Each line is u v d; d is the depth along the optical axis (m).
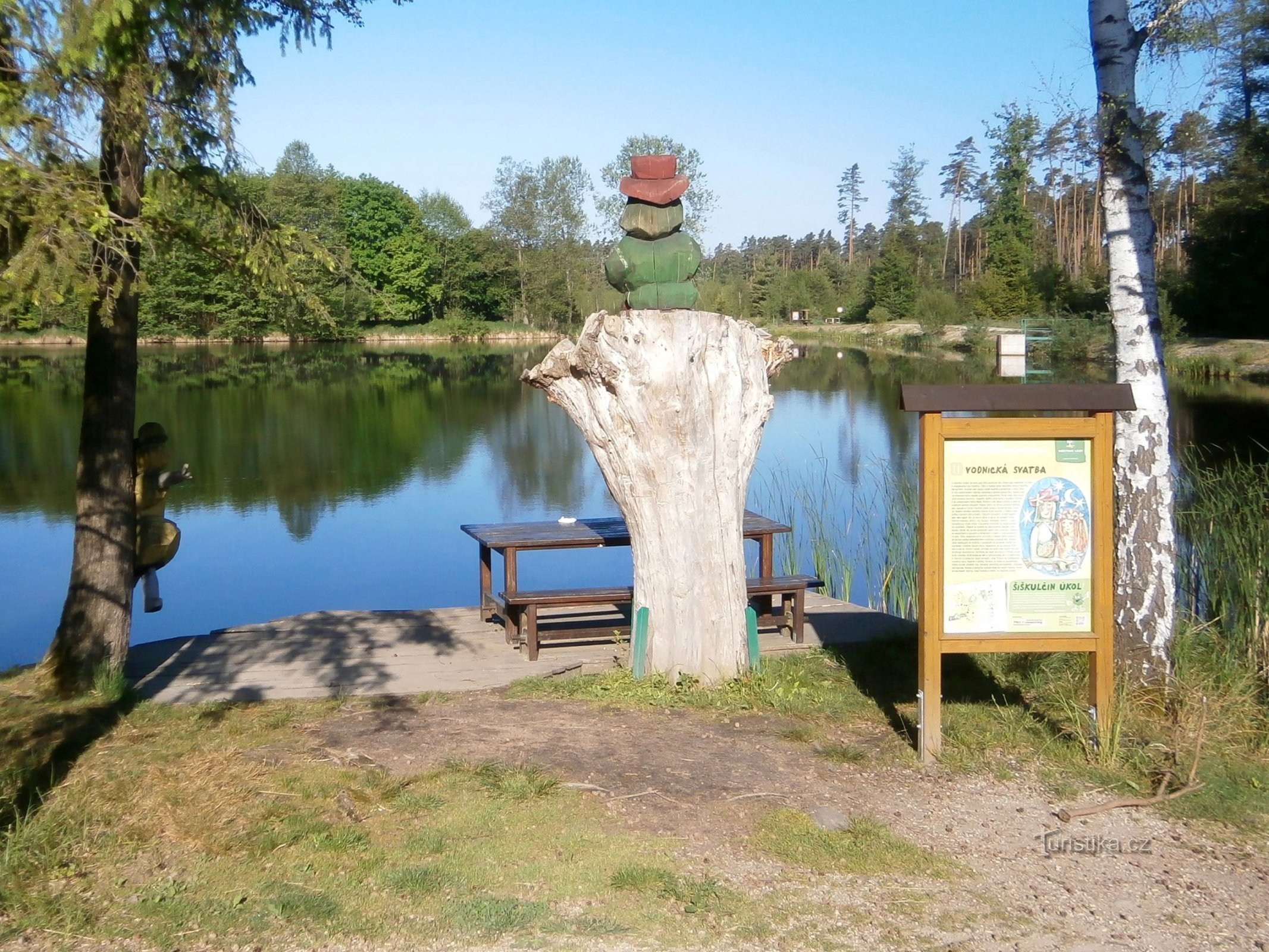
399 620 7.99
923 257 72.00
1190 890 3.87
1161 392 5.75
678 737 5.33
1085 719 5.24
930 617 5.00
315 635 7.53
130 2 5.03
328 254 6.62
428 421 25.81
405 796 4.53
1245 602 6.52
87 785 4.62
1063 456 5.04
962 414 17.16
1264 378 27.88
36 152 5.34
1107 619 5.04
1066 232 56.72
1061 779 4.84
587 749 5.15
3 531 13.48
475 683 6.34
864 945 3.46
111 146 5.96
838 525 13.20
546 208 58.38
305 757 5.03
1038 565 5.04
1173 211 40.00
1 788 4.54
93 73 5.42
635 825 4.30
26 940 3.39
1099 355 32.91
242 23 6.12
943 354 43.25
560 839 4.16
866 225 94.38
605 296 45.72
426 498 16.33
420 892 3.74
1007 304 43.84
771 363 6.42
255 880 3.80
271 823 4.25
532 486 17.38
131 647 7.19
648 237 6.03
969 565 5.04
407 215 62.75
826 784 4.77
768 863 4.00
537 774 4.79
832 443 20.66
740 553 6.18
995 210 52.59
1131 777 4.86
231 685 6.29
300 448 21.47
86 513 6.14
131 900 3.65
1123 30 5.88
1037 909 3.71
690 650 6.08
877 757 5.09
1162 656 5.68
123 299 6.16
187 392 32.16
